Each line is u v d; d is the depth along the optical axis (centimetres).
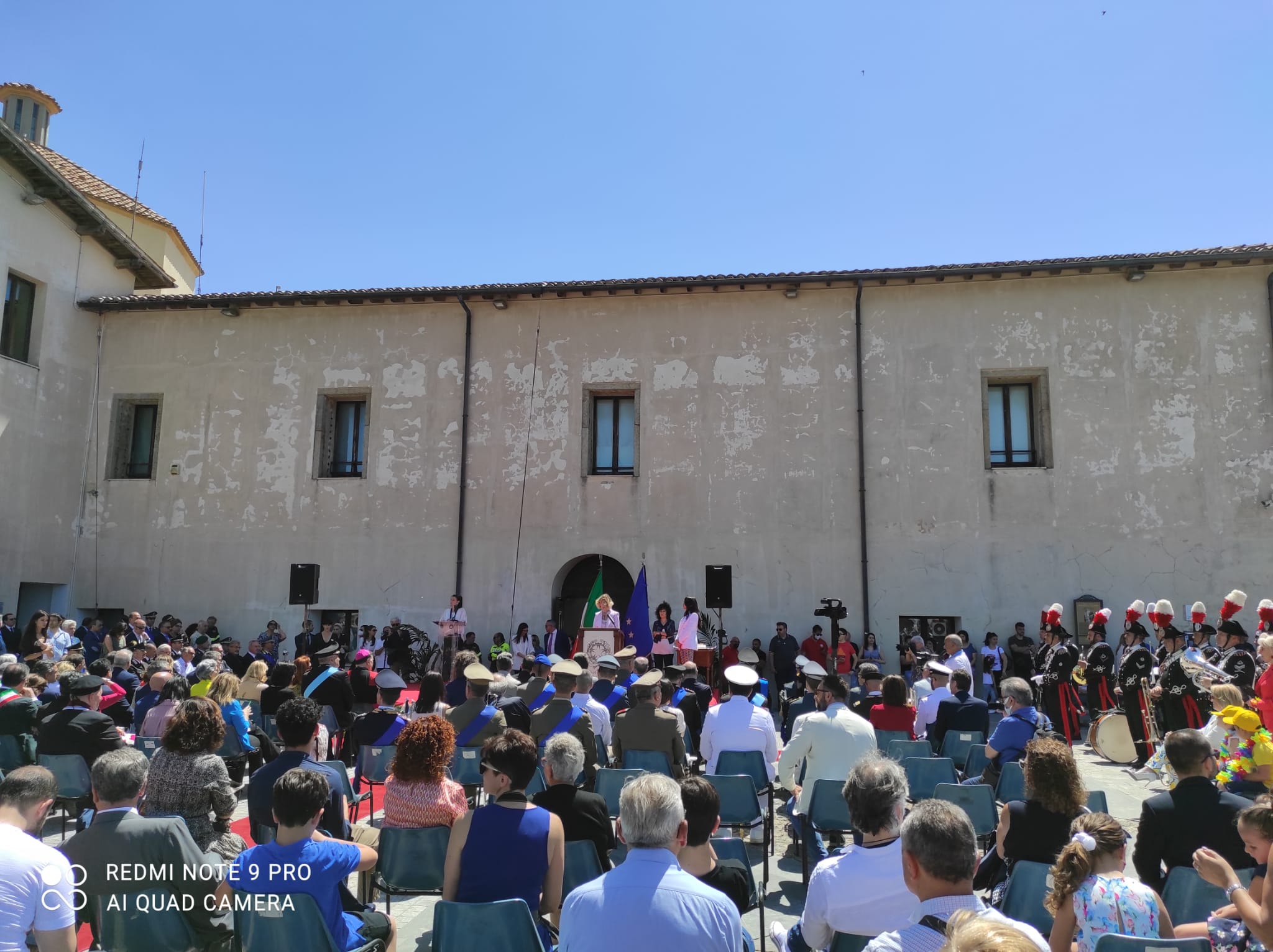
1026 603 1838
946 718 826
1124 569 1823
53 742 710
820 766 647
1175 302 1894
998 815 596
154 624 1994
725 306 2025
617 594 2041
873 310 1981
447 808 521
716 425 1986
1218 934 383
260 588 2059
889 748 770
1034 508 1867
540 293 2031
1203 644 1288
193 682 1053
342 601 2030
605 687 1031
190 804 508
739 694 749
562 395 2041
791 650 1812
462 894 405
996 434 1944
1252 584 1786
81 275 2172
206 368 2162
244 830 806
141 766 436
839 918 374
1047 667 1370
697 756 960
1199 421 1850
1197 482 1833
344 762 1041
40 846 361
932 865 296
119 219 2672
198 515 2108
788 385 1980
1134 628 1319
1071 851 365
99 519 2131
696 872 400
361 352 2119
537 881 411
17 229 1991
